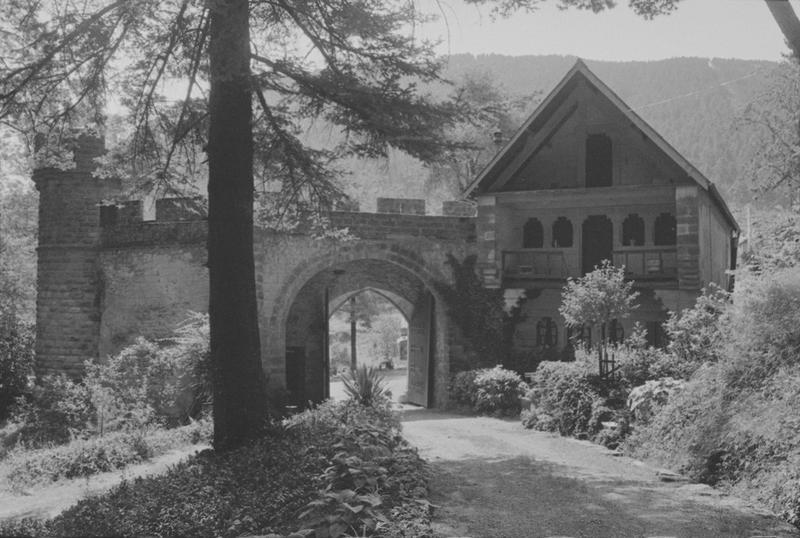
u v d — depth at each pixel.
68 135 13.41
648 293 22.80
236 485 9.20
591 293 15.59
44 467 13.82
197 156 15.15
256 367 11.60
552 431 16.09
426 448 14.20
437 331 25.61
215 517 8.16
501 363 24.30
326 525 7.66
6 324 27.45
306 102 12.98
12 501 11.95
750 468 10.14
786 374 10.73
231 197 11.50
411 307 28.08
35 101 11.80
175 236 23.05
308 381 26.16
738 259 27.44
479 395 21.66
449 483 10.89
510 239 24.89
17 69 10.99
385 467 10.25
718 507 9.43
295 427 12.15
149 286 23.33
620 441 13.66
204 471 9.80
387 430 12.59
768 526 8.62
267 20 13.23
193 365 19.89
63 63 11.40
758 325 11.70
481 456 13.21
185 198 15.44
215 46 10.58
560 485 10.70
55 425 18.66
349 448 10.34
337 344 55.03
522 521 8.87
